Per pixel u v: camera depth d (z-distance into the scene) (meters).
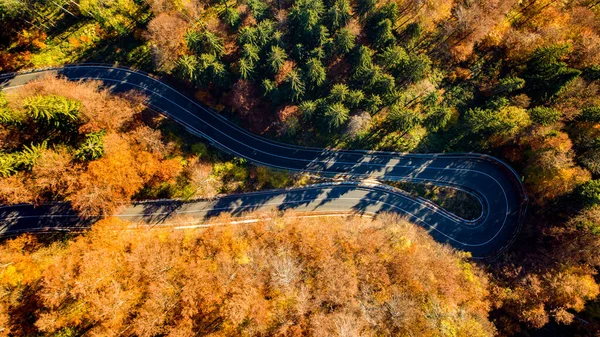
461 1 73.25
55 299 52.69
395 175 77.44
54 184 60.03
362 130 75.81
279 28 68.44
